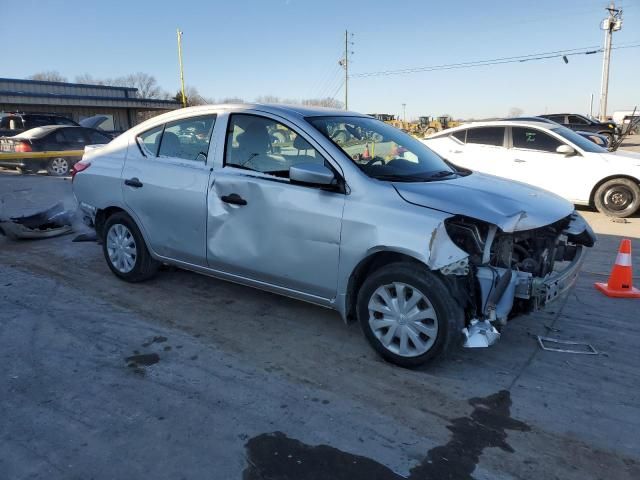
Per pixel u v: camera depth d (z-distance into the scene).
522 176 9.50
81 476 2.52
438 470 2.62
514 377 3.53
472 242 3.33
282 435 2.87
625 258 5.08
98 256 6.11
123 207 4.89
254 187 3.97
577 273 3.99
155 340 3.97
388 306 3.53
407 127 40.78
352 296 3.72
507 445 2.82
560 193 9.32
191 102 59.59
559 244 4.27
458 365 3.67
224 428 2.92
